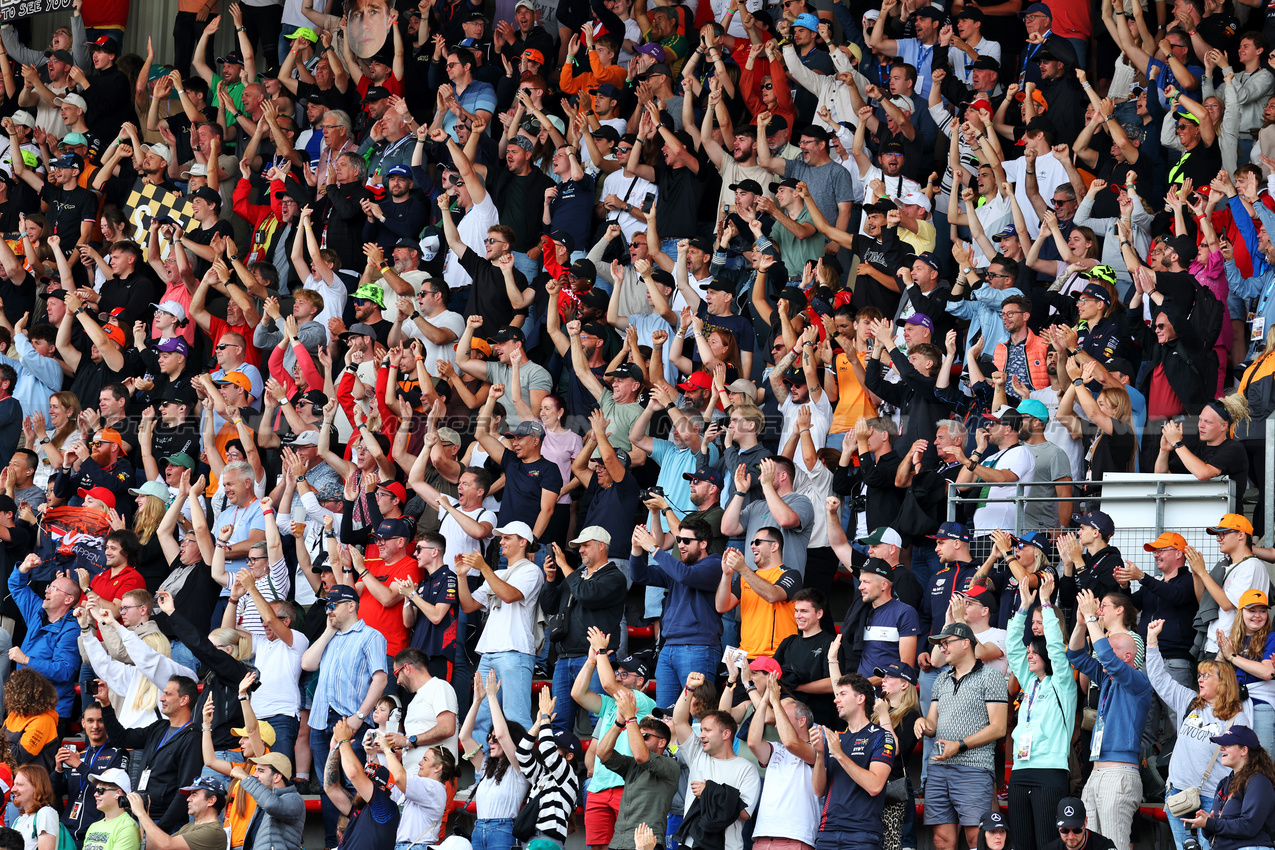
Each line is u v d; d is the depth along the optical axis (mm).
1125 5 54594
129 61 63938
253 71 60094
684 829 31719
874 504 37812
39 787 34250
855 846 30469
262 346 47500
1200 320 38562
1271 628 31891
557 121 54750
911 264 45188
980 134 47906
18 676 37406
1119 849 30344
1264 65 48344
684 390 42906
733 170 50406
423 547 38250
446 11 61125
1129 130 50156
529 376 44219
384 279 48844
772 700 31469
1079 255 43219
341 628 37125
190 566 41688
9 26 64750
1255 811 28234
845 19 57000
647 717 33250
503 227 47188
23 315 51688
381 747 33125
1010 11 55938
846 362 41562
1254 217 42344
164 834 32625
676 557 38406
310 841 37000
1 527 43031
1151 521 35094
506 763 33688
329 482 42969
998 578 34656
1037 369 40156
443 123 55938
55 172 56250
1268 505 34875
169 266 51500
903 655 33656
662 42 56969
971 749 31641
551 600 37656
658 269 48562
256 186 56438
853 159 50156
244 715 34750
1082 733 33156
